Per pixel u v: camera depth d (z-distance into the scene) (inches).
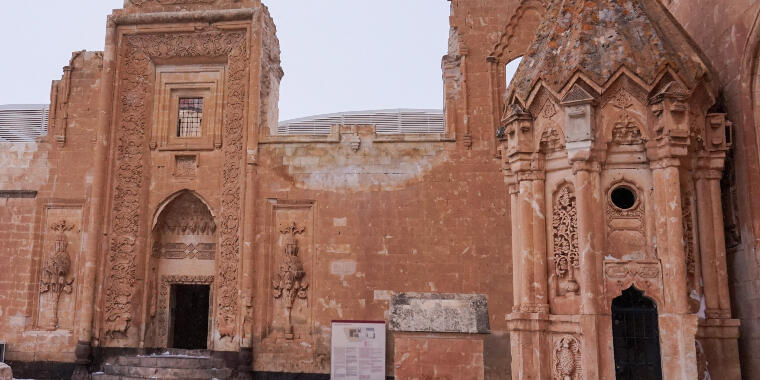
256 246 910.4
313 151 927.7
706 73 454.3
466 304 519.2
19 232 970.7
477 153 896.3
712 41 541.6
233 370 876.6
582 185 435.2
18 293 953.5
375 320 864.9
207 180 958.4
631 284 422.6
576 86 440.5
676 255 416.5
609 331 417.7
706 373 428.1
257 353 881.5
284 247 911.0
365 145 920.3
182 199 979.9
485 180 888.3
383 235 891.4
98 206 940.6
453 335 498.6
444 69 933.8
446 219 884.6
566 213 452.4
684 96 428.8
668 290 416.8
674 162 427.5
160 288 975.0
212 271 970.7
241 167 935.0
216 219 943.0
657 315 430.9
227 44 975.6
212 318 935.0
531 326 447.8
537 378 437.7
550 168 464.4
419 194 896.3
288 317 890.1
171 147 971.9
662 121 429.4
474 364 494.6
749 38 480.4
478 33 931.3
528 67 497.7
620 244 433.4
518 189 491.8
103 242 940.0
